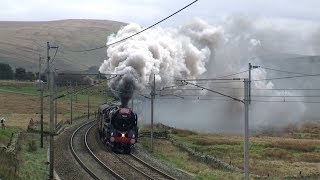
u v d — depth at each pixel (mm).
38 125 80125
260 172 45906
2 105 131875
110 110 54031
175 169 41531
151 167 40188
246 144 28219
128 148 50688
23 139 56406
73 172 37938
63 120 95938
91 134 68625
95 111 128750
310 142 77688
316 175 44312
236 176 37938
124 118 50281
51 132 35250
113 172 36469
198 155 52125
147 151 54469
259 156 61469
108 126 51875
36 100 150750
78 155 47125
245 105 28078
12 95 159250
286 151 65812
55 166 40625
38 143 56750
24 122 89812
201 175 38188
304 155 63750
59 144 56375
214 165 46312
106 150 51500
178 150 57844
